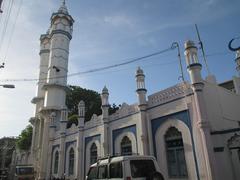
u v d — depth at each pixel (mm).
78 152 23781
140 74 17672
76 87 49406
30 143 51344
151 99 16781
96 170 10977
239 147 12312
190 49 14195
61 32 41438
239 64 18922
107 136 20422
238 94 17688
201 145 12969
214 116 14031
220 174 12086
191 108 13930
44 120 35906
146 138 16266
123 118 19266
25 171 28906
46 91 38438
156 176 9711
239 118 16422
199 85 13484
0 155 81812
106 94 21812
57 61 39594
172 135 15039
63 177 24391
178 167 14195
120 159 9852
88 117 44500
